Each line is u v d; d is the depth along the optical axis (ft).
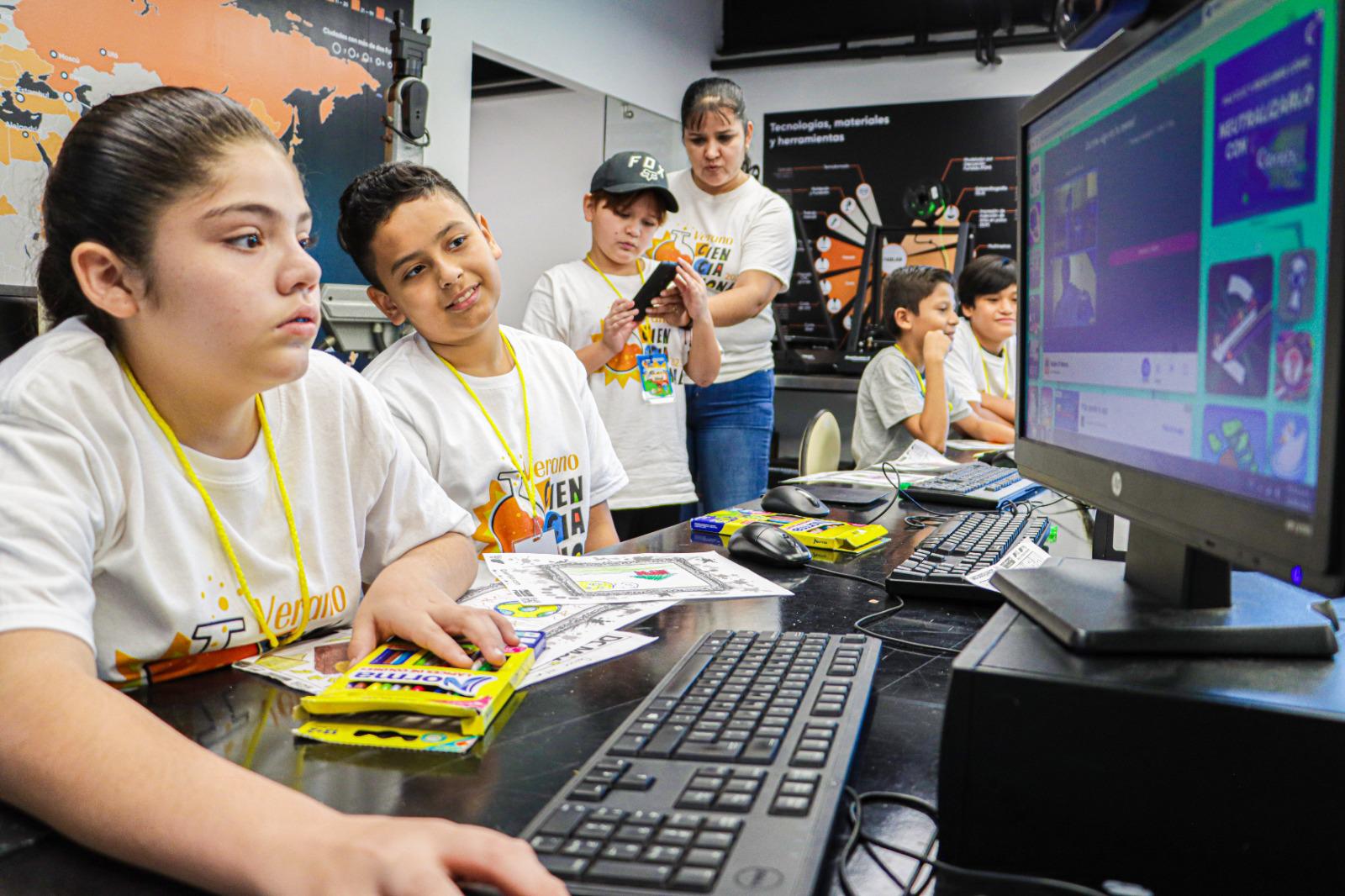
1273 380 1.65
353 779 1.98
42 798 1.72
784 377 15.71
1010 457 8.25
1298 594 2.16
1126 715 1.68
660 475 8.49
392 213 4.68
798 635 2.70
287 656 2.85
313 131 9.18
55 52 7.35
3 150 7.07
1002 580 2.32
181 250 2.35
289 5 8.91
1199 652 1.87
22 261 7.19
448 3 11.50
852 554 4.27
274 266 2.46
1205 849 1.65
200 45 8.25
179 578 2.67
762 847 1.58
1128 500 2.20
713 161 9.10
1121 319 2.29
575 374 5.53
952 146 16.48
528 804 1.87
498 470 4.89
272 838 1.55
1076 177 2.57
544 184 16.72
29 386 2.39
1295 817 1.60
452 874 1.49
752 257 9.20
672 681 2.35
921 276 9.69
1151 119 2.12
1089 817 1.71
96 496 2.45
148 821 1.62
